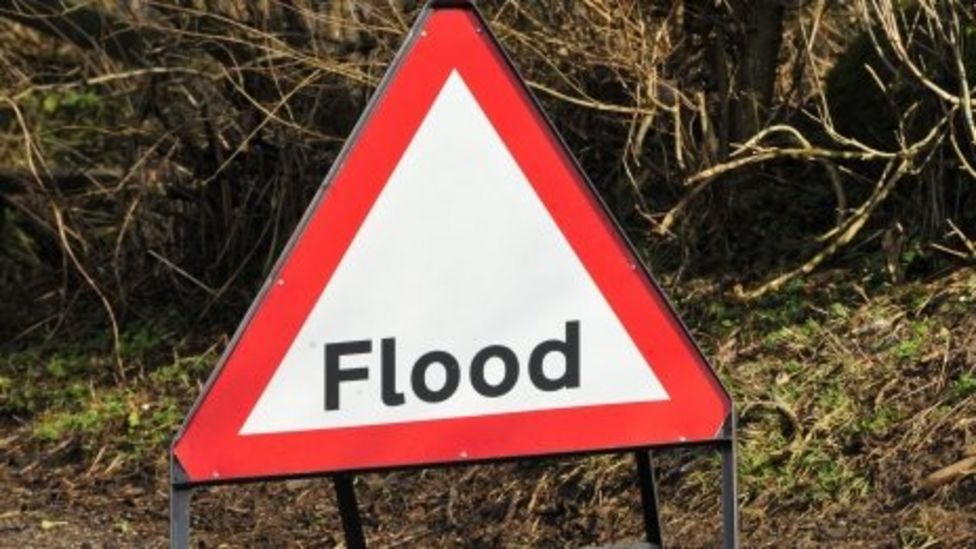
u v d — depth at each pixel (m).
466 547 10.49
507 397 6.36
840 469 9.95
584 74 12.88
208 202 14.98
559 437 6.40
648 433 6.46
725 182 12.85
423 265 6.30
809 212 12.96
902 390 10.48
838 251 12.41
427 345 6.30
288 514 11.33
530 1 12.77
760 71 12.75
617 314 6.44
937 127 11.40
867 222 12.57
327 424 6.21
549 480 10.69
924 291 11.47
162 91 14.95
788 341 11.39
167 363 14.34
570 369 6.41
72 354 14.92
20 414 14.03
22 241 16.69
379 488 11.27
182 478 6.08
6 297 16.25
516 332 6.37
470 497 10.88
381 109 6.29
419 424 6.29
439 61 6.34
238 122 14.61
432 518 10.84
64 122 16.06
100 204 15.89
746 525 9.78
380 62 13.54
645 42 12.36
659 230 12.15
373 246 6.27
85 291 15.62
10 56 16.20
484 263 6.35
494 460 6.34
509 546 10.31
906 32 12.26
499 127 6.37
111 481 12.43
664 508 10.12
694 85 12.81
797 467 10.09
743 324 11.82
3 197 16.19
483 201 6.36
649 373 6.46
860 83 12.83
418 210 6.31
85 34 15.23
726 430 6.50
